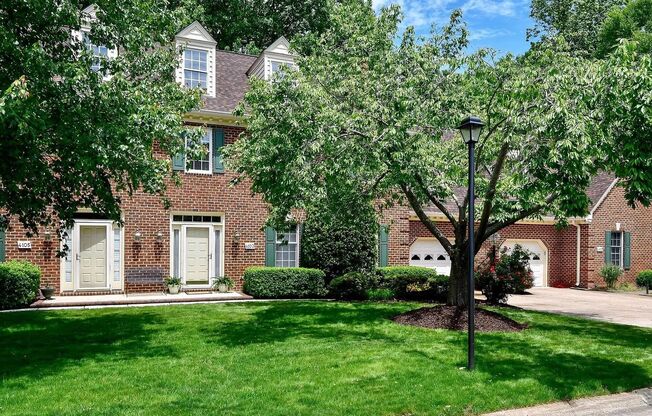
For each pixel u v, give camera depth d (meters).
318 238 18.27
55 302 14.93
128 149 8.72
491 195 11.04
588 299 19.39
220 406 6.23
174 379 7.38
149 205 17.23
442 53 12.41
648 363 8.64
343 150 10.46
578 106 8.20
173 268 17.81
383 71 11.59
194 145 10.31
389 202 14.34
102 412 6.00
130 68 10.59
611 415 6.49
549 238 24.59
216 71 20.11
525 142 9.47
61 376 7.50
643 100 7.23
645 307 16.98
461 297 12.58
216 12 29.03
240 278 18.44
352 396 6.63
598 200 23.69
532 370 7.95
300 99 10.43
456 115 11.33
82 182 9.80
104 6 9.46
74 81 8.13
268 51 18.95
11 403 6.33
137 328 11.49
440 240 12.73
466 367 8.03
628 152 7.55
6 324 11.87
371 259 18.42
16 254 15.63
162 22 10.71
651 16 25.38
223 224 18.28
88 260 16.86
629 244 24.27
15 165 8.42
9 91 6.62
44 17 8.77
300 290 17.52
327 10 27.41
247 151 10.70
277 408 6.16
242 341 10.07
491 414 6.27
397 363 8.25
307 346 9.55
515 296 20.25
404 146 10.53
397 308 14.90
